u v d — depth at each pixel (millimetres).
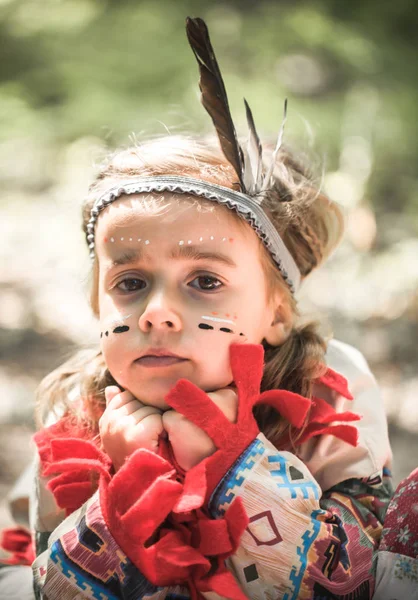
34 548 1809
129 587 1453
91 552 1471
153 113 6812
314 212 1858
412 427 4090
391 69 7785
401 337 4977
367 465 1666
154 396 1525
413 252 5742
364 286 5484
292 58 7723
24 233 6895
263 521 1459
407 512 1519
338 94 7512
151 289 1538
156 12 7879
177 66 7344
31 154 7566
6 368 4879
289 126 6547
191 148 1691
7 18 7879
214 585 1401
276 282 1685
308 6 8195
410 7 8211
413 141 7109
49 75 7684
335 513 1556
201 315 1519
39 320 5582
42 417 1868
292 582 1451
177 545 1443
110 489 1464
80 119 7180
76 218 6738
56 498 1603
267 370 1706
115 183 1615
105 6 8023
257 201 1613
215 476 1479
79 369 1830
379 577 1502
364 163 6719
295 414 1568
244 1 8273
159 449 1519
